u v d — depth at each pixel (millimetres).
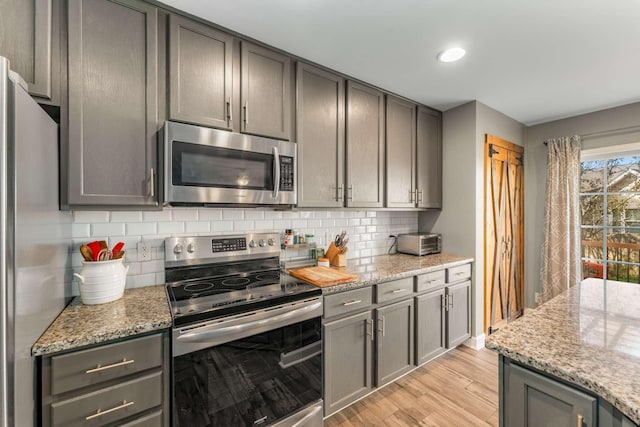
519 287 3195
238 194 1559
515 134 3152
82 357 998
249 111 1683
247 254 1930
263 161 1655
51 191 1092
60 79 1203
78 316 1173
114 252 1413
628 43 1723
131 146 1348
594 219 3002
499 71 2094
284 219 2217
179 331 1177
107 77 1296
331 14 1485
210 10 1454
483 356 2506
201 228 1845
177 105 1451
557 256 3014
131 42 1354
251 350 1375
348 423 1719
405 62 1967
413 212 3133
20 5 1125
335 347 1716
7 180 745
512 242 3094
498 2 1393
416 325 2166
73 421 986
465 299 2594
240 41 1662
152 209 1424
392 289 2004
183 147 1396
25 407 847
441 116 2904
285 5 1417
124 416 1073
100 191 1277
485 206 2738
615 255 2867
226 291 1544
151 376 1128
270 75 1774
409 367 2127
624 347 928
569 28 1586
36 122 934
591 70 2070
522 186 3260
